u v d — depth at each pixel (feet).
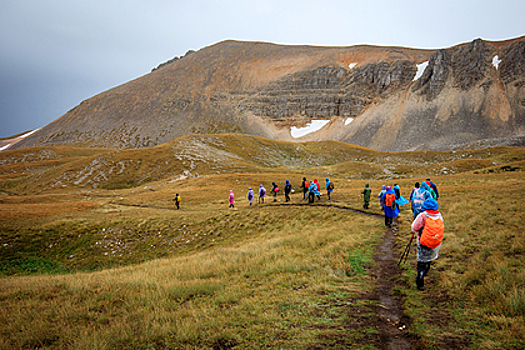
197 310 24.09
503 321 17.11
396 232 47.39
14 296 32.91
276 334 18.61
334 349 16.33
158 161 355.15
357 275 30.30
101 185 310.04
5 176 381.40
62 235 100.37
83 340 19.47
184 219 106.63
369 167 324.80
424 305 21.39
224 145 485.15
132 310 25.70
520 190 60.59
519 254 26.08
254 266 38.40
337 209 79.56
